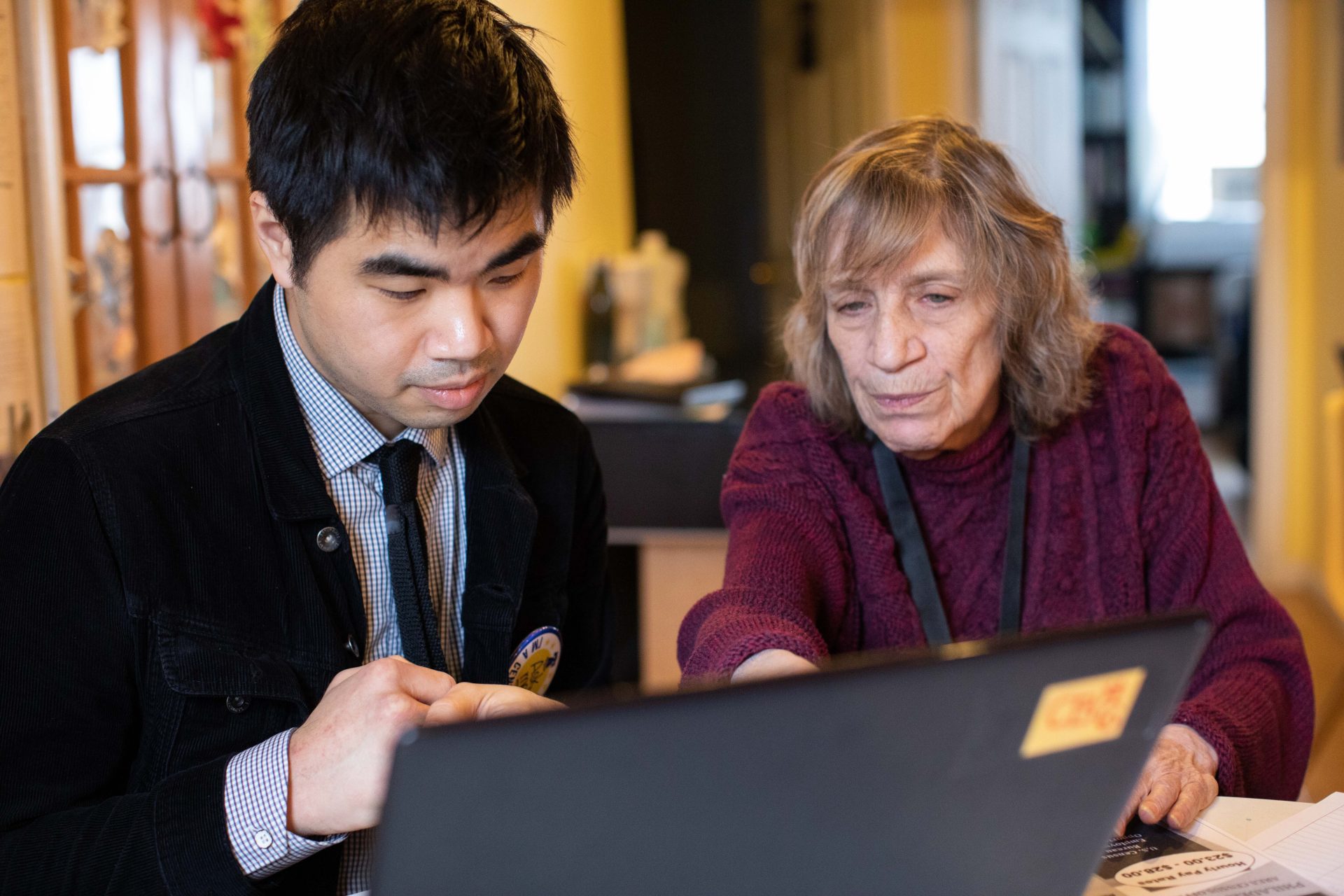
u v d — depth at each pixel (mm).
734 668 1079
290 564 1101
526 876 589
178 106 2125
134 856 947
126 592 1030
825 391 1384
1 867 969
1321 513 4641
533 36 1052
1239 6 9977
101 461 1037
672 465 2826
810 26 5859
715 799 604
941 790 646
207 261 2225
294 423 1114
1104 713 665
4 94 1625
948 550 1388
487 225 919
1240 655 1346
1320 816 1049
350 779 916
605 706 570
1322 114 4516
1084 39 9484
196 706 1053
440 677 952
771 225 6070
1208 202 10312
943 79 5512
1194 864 969
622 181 5043
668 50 5680
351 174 895
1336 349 4406
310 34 941
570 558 1359
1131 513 1382
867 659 615
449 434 1225
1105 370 1431
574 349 4215
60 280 1716
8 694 999
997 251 1247
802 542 1332
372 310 942
